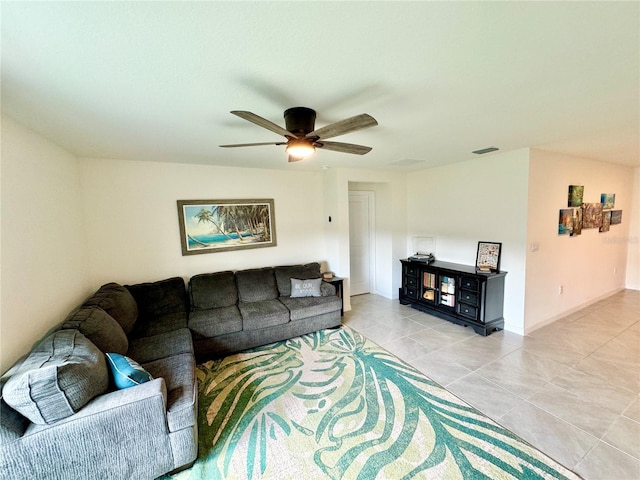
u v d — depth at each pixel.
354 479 1.62
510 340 3.27
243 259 4.13
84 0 0.89
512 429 1.95
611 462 1.68
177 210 3.65
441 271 3.94
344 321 4.02
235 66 1.32
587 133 2.56
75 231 2.83
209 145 2.72
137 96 1.62
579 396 2.27
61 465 1.43
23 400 1.35
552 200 3.50
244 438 1.94
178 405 1.70
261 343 3.26
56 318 2.31
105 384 1.68
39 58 1.21
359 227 5.33
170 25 1.02
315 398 2.33
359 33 1.10
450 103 1.82
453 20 1.03
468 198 3.91
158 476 1.65
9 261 1.74
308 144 1.80
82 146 2.62
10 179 1.81
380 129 2.37
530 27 1.08
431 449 1.80
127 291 3.04
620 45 1.21
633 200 4.96
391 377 2.60
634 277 5.08
